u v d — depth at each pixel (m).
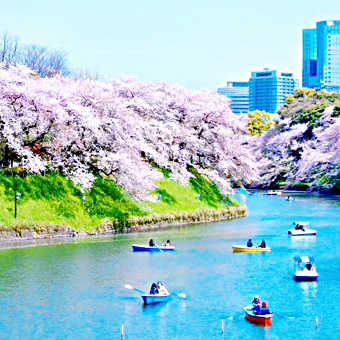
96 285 45.09
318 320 38.62
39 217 61.56
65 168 67.44
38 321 37.81
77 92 72.25
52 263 51.00
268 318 37.78
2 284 44.81
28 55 126.94
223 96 95.38
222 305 41.25
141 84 86.88
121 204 69.50
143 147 73.50
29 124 66.19
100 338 35.47
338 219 79.88
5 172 64.31
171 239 62.84
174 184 80.06
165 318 38.72
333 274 49.34
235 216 82.31
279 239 64.44
